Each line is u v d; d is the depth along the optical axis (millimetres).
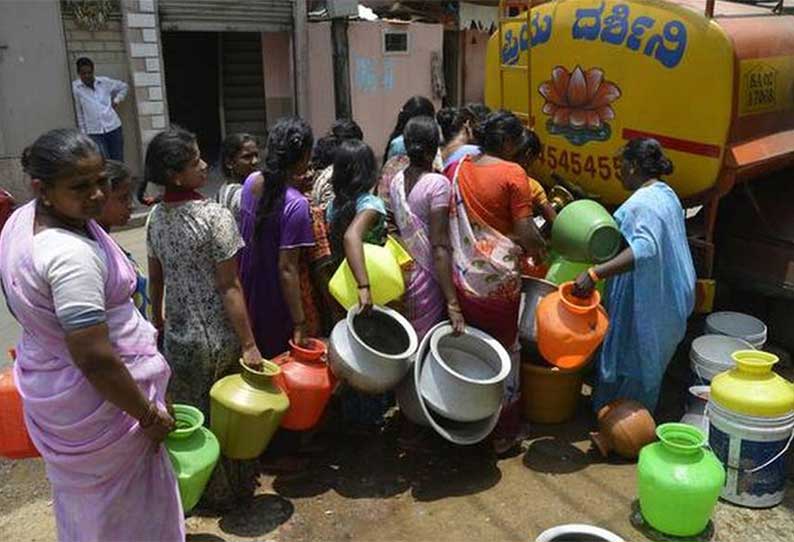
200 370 3053
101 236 2164
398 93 13352
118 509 2268
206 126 13188
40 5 9359
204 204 2982
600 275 3531
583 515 3297
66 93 9766
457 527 3217
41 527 3258
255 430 2947
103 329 1998
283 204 3379
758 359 3330
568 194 4691
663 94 4105
